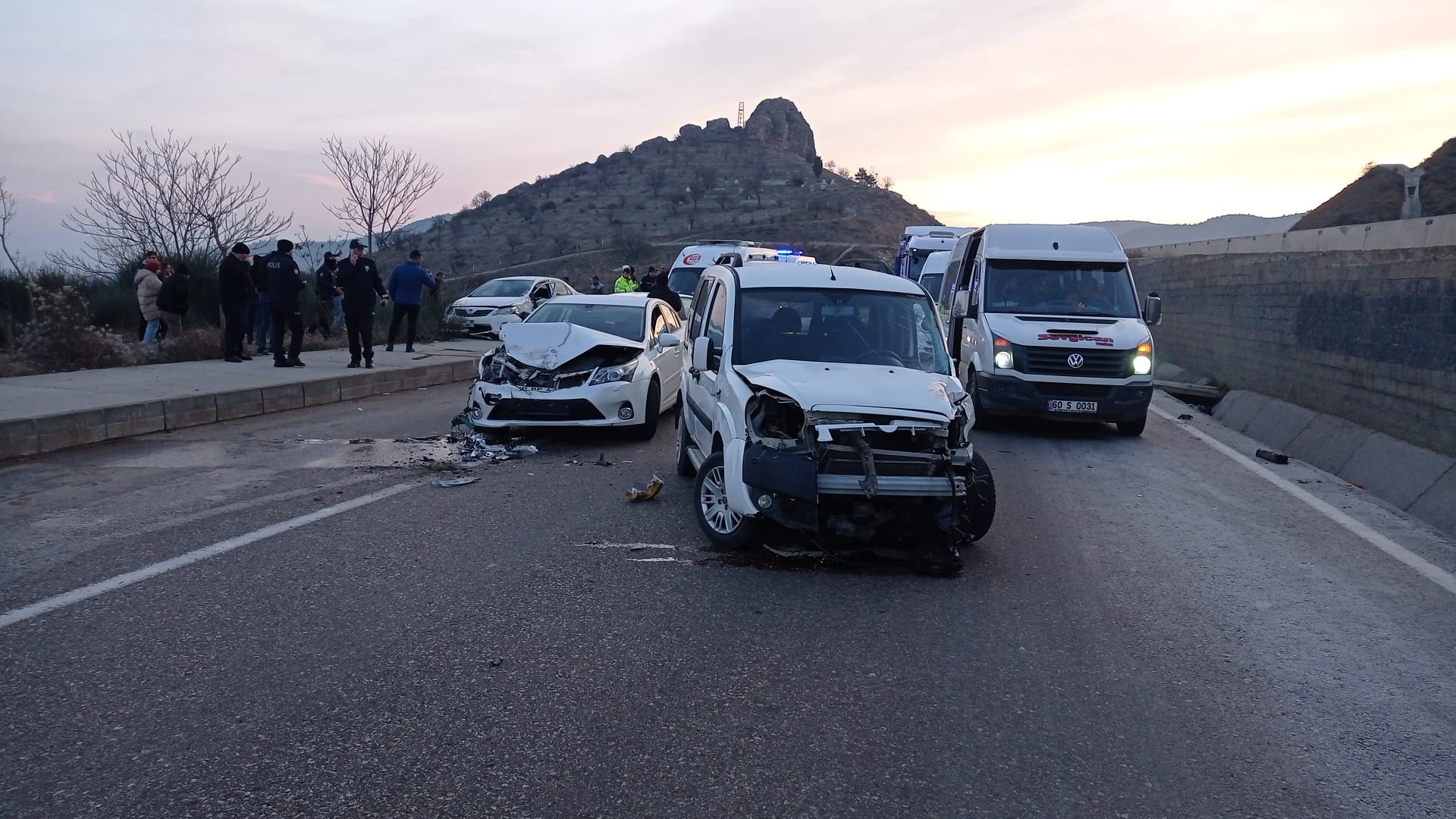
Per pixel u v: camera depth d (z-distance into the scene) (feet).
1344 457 35.19
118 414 33.68
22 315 59.31
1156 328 76.79
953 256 57.21
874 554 21.34
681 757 12.48
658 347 38.32
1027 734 13.44
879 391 20.58
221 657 15.20
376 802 11.24
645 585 19.27
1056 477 31.63
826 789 11.82
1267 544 23.91
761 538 21.71
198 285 65.46
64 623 16.49
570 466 30.91
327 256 67.97
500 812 11.09
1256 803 11.86
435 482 27.66
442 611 17.48
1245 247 58.03
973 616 18.15
